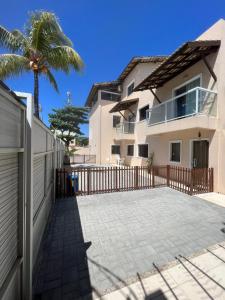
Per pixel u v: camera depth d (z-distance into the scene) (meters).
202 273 2.95
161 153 13.01
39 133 3.66
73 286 2.69
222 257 3.39
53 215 5.53
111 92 23.50
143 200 7.12
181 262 3.25
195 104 8.07
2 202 1.85
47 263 3.22
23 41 9.05
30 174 2.53
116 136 20.36
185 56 8.76
